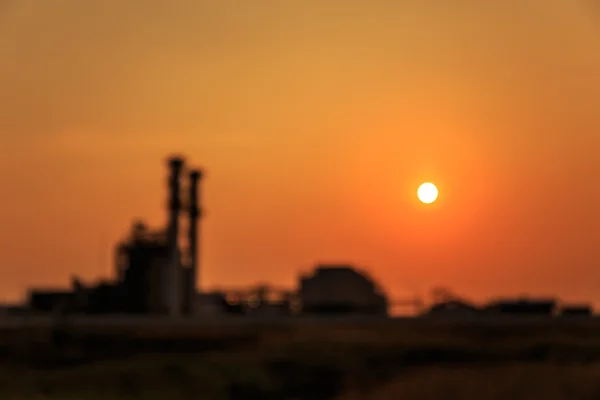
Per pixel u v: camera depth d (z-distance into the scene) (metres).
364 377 114.88
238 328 165.62
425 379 106.81
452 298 199.88
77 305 196.62
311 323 175.38
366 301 199.62
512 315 181.00
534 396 95.44
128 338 152.00
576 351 133.00
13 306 190.12
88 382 109.06
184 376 113.50
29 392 102.44
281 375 118.25
